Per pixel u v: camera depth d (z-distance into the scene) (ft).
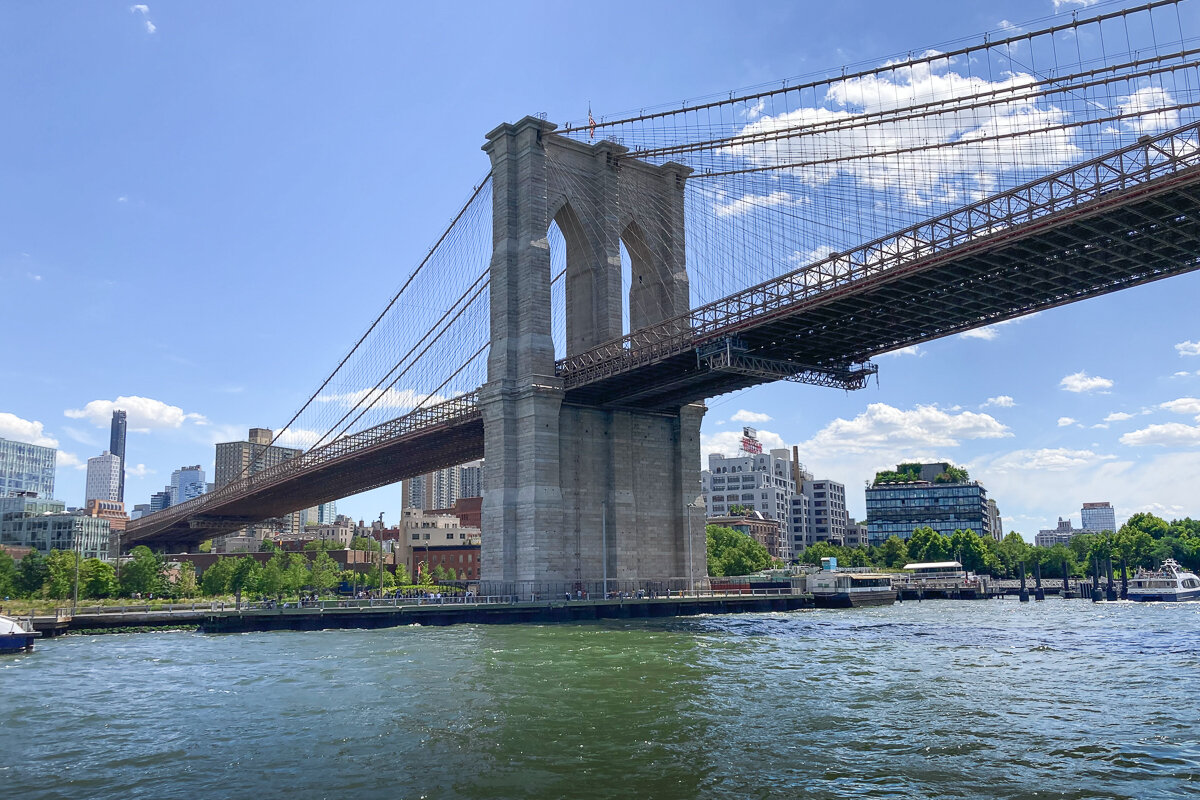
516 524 289.94
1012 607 353.31
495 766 77.77
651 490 319.88
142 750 85.20
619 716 98.68
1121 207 164.55
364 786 72.38
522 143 307.99
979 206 186.09
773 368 252.01
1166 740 86.33
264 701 110.73
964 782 72.13
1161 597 395.14
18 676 138.41
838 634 205.98
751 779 73.41
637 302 334.65
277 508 542.16
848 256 211.20
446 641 187.32
